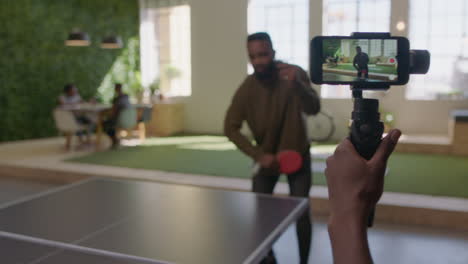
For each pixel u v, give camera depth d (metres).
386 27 6.85
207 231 1.25
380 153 0.41
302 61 7.59
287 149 1.87
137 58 9.18
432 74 6.78
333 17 7.22
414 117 6.87
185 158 5.37
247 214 1.43
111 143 6.89
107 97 8.74
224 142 7.00
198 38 8.37
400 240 2.90
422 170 4.62
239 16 7.94
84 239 1.18
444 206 3.21
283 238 2.96
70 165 4.96
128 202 1.61
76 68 8.12
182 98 8.66
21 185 4.59
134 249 1.11
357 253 0.39
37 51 7.44
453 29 6.56
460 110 6.44
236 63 8.07
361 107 0.43
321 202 3.48
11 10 6.98
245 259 1.03
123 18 8.90
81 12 8.14
